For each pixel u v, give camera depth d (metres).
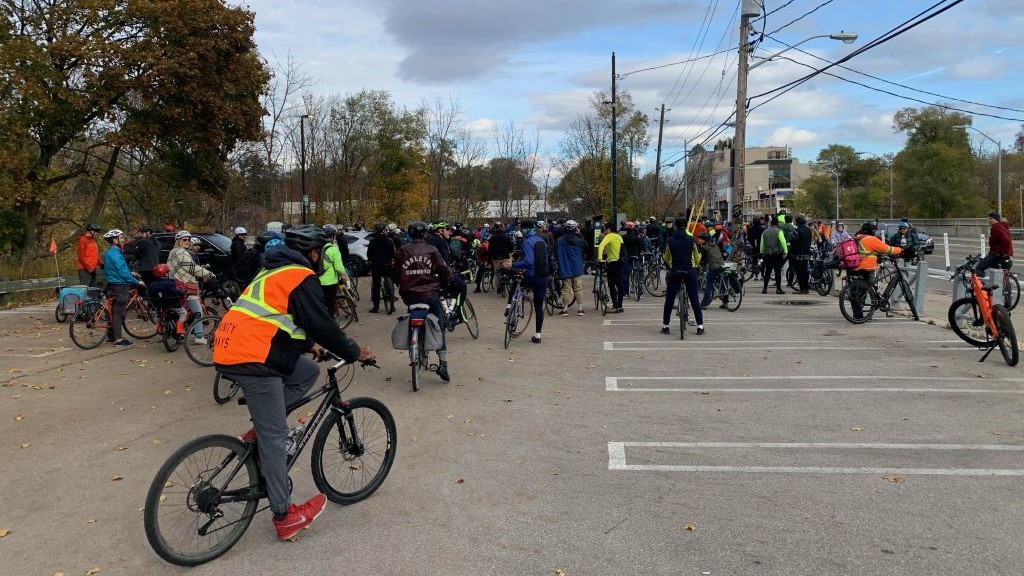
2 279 16.86
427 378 8.25
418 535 4.07
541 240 10.54
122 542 4.07
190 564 3.74
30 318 14.32
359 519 4.31
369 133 47.06
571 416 6.54
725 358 9.16
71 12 19.92
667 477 4.92
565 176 54.06
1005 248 13.12
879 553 3.71
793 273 18.30
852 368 8.32
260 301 3.86
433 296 7.75
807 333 11.00
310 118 40.66
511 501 4.54
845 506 4.34
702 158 60.59
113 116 21.34
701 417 6.42
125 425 6.50
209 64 22.19
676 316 13.45
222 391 7.25
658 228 21.70
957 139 72.06
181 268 9.78
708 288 14.16
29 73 19.22
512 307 10.38
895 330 11.05
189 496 3.76
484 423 6.33
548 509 4.39
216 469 3.86
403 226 49.47
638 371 8.49
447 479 4.95
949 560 3.63
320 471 4.39
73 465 5.42
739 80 21.36
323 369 8.67
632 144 51.53
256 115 25.22
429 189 53.34
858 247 11.67
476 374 8.46
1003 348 8.27
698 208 18.38
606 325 12.52
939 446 5.46
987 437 5.66
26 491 4.89
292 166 43.44
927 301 15.16
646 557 3.73
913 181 71.00
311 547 3.95
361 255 25.41
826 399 6.95
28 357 9.81
